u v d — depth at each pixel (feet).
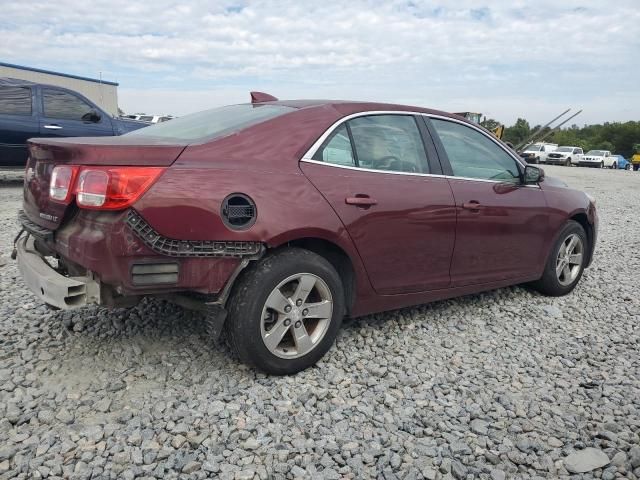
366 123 12.10
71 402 9.32
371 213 11.24
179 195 9.02
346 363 11.36
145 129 12.65
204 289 9.45
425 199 12.24
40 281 9.40
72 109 32.73
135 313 13.16
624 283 18.61
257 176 9.94
